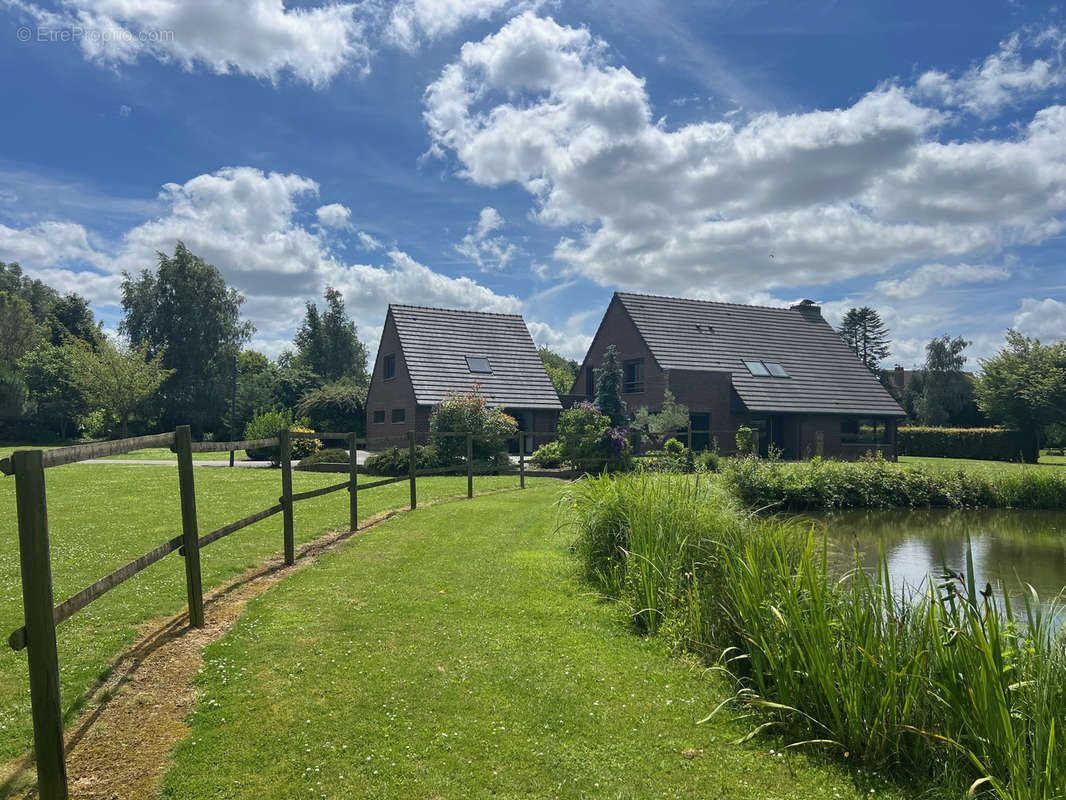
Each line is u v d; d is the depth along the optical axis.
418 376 28.89
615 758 3.31
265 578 6.46
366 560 7.30
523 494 14.00
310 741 3.34
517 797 2.95
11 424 41.94
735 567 5.19
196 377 44.34
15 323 53.69
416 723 3.58
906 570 9.23
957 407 52.16
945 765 3.15
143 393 38.41
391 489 14.59
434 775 3.09
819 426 31.39
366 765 3.15
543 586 6.42
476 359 30.95
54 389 42.44
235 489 13.77
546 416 30.95
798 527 6.66
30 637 2.61
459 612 5.52
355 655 4.47
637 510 6.71
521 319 34.22
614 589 6.20
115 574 3.48
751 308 36.28
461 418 19.19
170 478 15.91
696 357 31.36
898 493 16.36
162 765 3.09
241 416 45.44
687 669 4.49
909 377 64.38
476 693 3.97
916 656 3.37
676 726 3.68
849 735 3.41
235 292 47.12
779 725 3.69
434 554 7.68
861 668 3.47
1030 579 8.88
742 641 4.49
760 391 30.73
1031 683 3.02
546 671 4.35
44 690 2.63
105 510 10.55
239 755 3.19
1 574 6.27
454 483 15.99
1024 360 34.75
